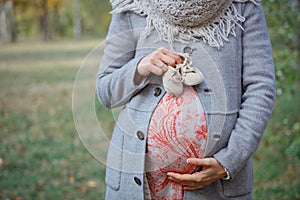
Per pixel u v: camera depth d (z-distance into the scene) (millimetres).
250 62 1642
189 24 1571
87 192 4598
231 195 1670
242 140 1585
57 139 6562
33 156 5711
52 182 4883
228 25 1611
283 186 4402
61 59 17703
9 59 17953
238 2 1646
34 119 7812
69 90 10781
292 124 4586
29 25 37031
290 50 4051
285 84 4098
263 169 4805
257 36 1650
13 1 30141
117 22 1704
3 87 11211
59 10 37250
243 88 1679
